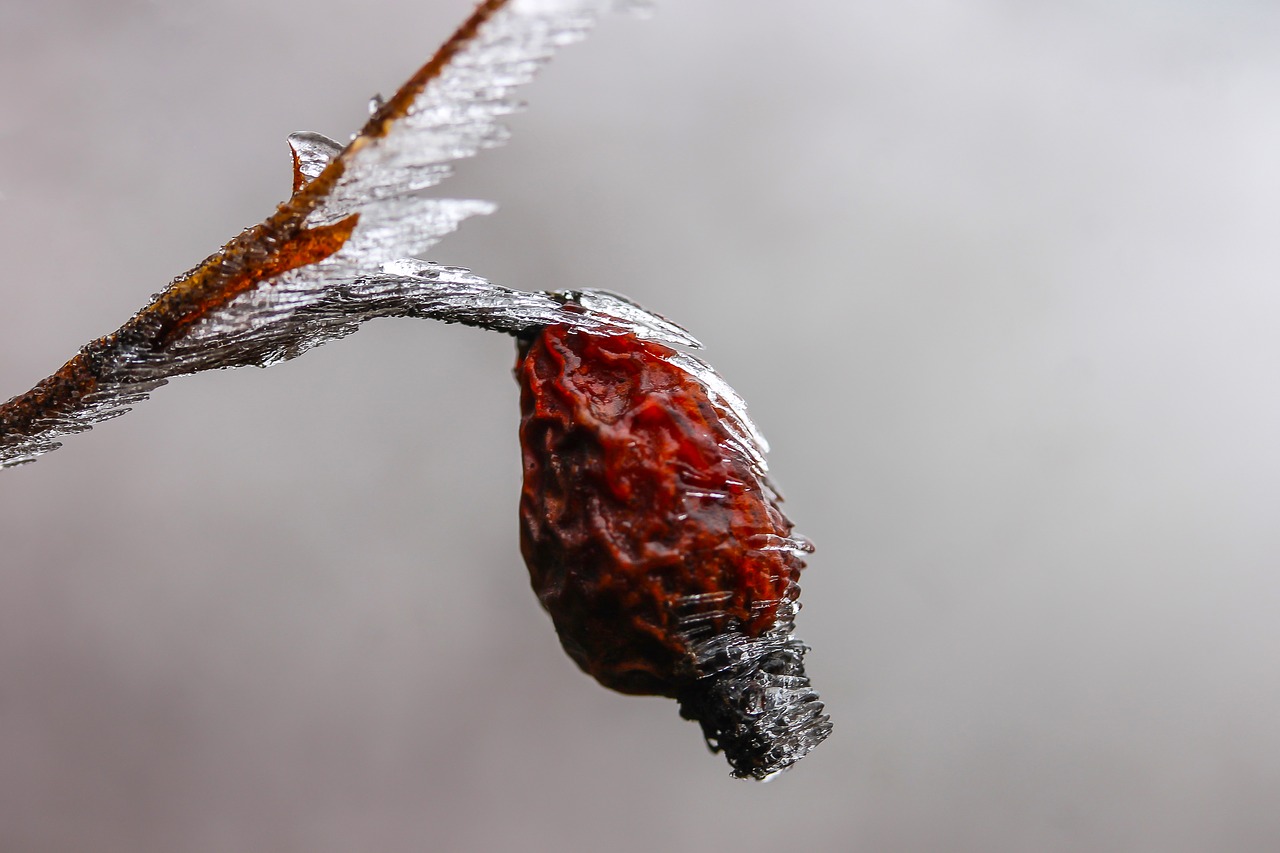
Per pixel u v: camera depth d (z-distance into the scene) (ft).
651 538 0.52
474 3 0.48
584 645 0.53
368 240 0.50
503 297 0.53
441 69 0.48
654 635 0.53
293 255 0.50
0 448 0.51
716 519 0.53
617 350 0.54
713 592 0.52
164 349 0.51
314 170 0.52
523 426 0.54
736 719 0.53
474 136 0.48
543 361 0.54
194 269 0.51
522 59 0.48
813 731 0.53
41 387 0.51
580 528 0.53
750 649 0.53
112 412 0.51
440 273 0.52
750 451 0.54
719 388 0.54
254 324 0.51
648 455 0.53
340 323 0.51
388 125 0.49
